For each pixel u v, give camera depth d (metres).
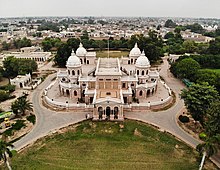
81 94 95.75
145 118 81.62
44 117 82.38
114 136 70.06
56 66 156.62
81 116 83.12
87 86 93.44
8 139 68.50
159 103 89.94
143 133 71.62
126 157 60.00
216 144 58.59
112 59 113.12
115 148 63.94
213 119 56.66
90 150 63.06
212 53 172.12
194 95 73.19
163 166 56.53
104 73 90.00
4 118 81.69
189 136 70.25
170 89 111.25
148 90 97.31
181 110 88.12
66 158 59.66
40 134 71.31
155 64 160.50
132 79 93.81
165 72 141.12
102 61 109.62
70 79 98.25
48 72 142.25
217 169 55.28
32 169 55.25
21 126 75.62
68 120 80.19
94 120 79.94
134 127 75.12
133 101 92.25
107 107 80.19
